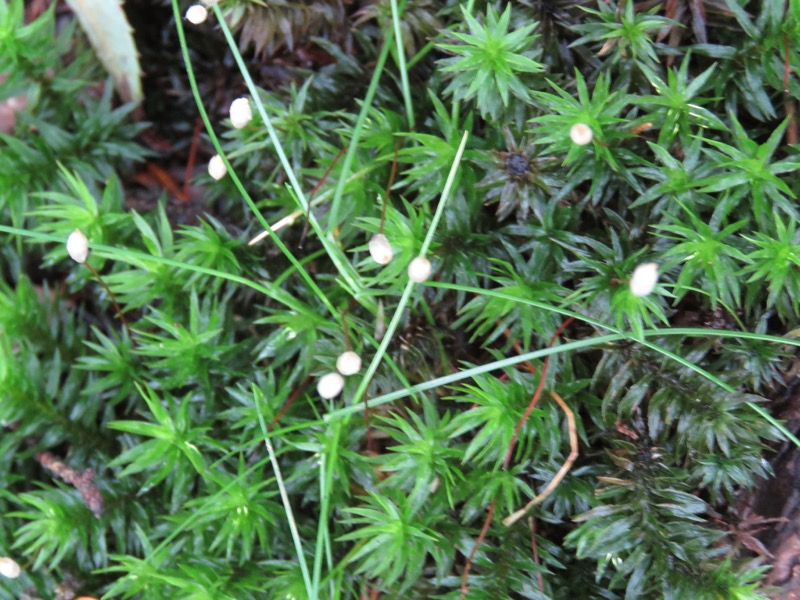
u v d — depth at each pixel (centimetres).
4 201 24
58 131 24
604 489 20
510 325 22
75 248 20
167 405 23
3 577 23
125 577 21
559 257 21
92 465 23
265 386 22
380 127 22
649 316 20
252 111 23
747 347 20
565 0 21
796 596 20
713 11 21
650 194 20
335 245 21
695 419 20
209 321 22
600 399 21
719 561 20
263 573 22
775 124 21
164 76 26
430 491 20
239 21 23
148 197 25
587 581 21
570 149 20
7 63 24
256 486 21
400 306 20
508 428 20
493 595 20
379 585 21
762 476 20
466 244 21
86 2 24
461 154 20
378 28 23
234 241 23
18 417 23
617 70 21
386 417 21
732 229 20
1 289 24
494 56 20
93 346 23
